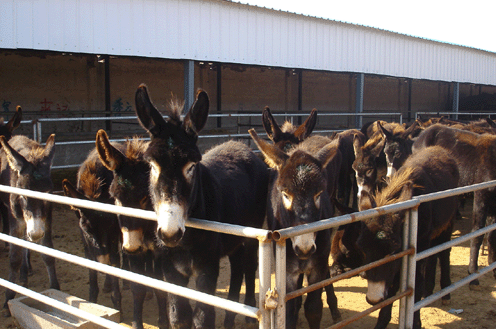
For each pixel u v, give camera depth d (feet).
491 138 18.90
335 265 13.58
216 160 13.25
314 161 9.73
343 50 48.78
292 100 72.74
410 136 29.78
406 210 9.89
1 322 13.80
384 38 53.26
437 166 15.31
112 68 53.11
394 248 10.67
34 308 12.92
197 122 8.68
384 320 12.10
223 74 63.10
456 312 14.34
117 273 8.93
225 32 37.83
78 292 16.33
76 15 30.14
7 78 45.37
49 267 15.02
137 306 12.42
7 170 16.20
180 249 10.34
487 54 72.90
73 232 23.66
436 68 62.28
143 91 8.60
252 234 6.94
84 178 14.57
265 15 40.65
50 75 48.39
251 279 14.90
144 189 10.99
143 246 11.57
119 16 31.96
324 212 11.57
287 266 11.09
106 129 51.42
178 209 7.82
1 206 19.97
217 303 7.32
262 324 6.90
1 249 20.85
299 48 44.27
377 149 24.14
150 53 33.71
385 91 87.40
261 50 40.93
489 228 12.66
